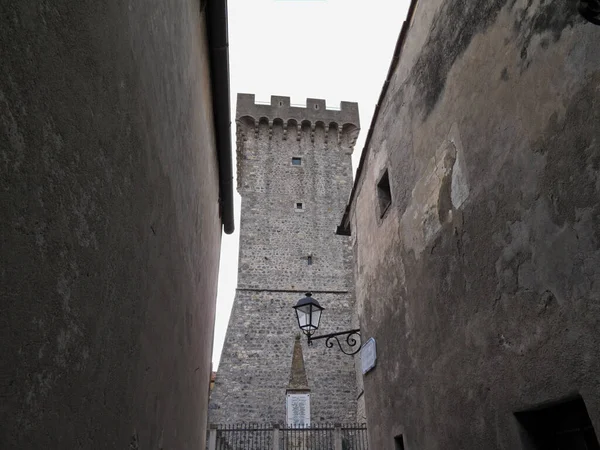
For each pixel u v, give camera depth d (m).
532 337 3.23
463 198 4.30
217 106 6.59
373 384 6.78
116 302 2.21
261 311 22.23
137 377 2.70
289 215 24.81
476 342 3.95
